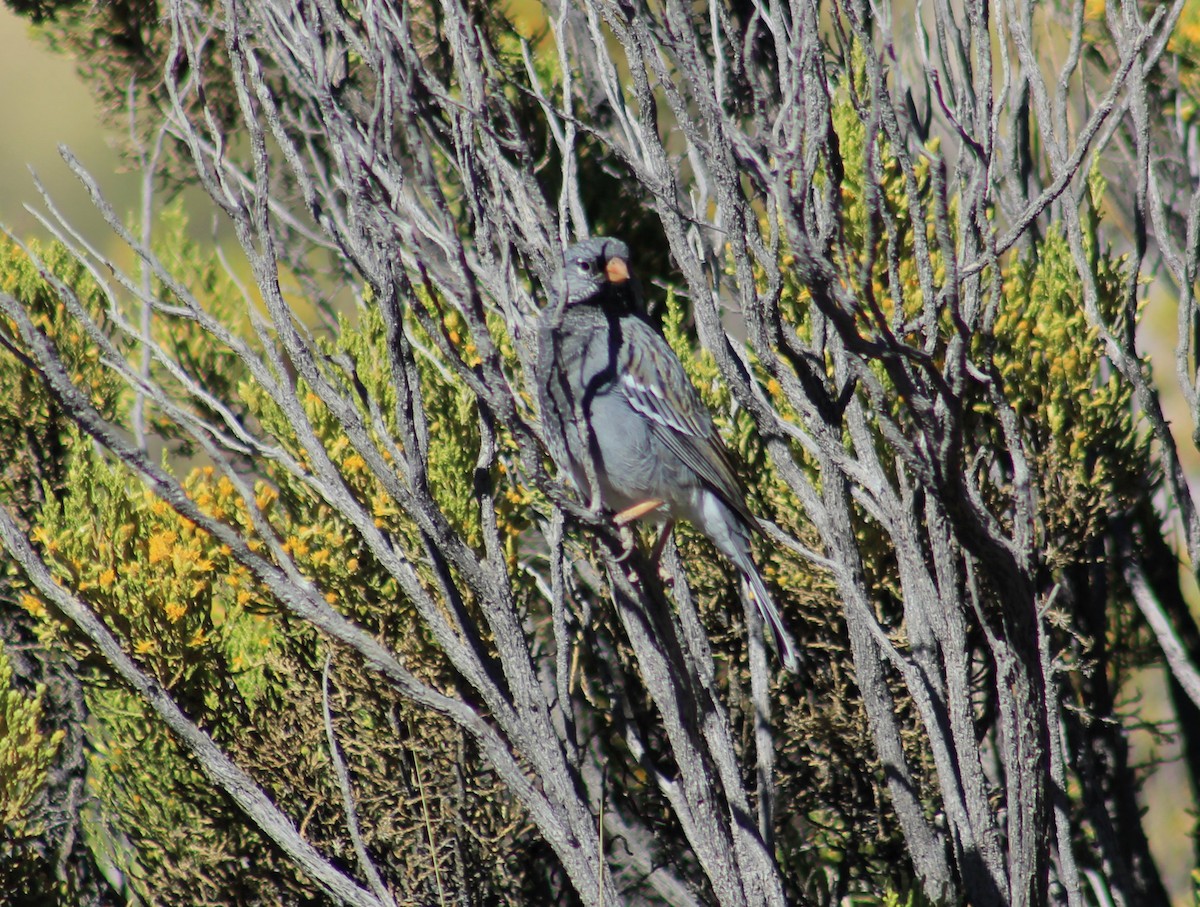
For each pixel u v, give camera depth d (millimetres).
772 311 6641
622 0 6734
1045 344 9031
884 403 5953
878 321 5344
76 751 9836
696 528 9117
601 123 11906
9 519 6488
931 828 8039
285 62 6301
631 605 6684
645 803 10023
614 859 9945
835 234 6742
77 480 8977
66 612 6660
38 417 10070
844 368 7688
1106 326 8891
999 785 9516
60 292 6188
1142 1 10609
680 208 6703
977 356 8945
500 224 6820
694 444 8398
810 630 9891
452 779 8938
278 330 6223
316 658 8875
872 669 7785
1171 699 11219
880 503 7676
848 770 9664
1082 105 10234
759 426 7234
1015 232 5711
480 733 6332
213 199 6305
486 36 11031
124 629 8305
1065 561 9195
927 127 9156
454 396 9117
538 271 6953
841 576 7605
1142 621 11078
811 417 7027
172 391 10734
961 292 7832
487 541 6312
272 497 8875
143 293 6738
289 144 6242
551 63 12531
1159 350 15711
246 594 8586
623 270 8406
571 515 6164
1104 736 10578
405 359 6012
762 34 9352
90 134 19469
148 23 12836
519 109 11969
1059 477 9070
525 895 9445
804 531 9375
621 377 8383
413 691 6309
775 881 6855
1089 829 10477
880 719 7812
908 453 5926
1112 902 9914
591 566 9586
